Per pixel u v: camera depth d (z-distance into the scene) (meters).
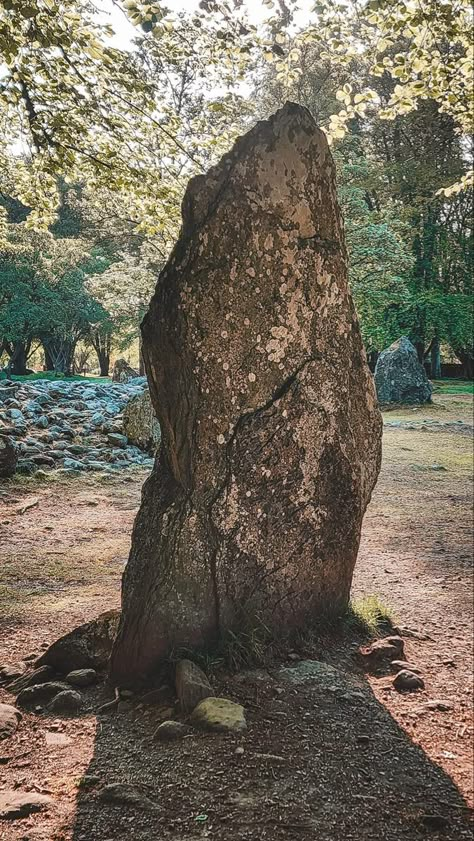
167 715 3.13
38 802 2.47
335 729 3.07
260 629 3.72
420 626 4.60
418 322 33.47
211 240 3.57
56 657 3.63
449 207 36.50
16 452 9.47
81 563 5.95
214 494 3.61
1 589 5.12
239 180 3.60
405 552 6.62
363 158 25.86
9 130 9.41
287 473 3.78
